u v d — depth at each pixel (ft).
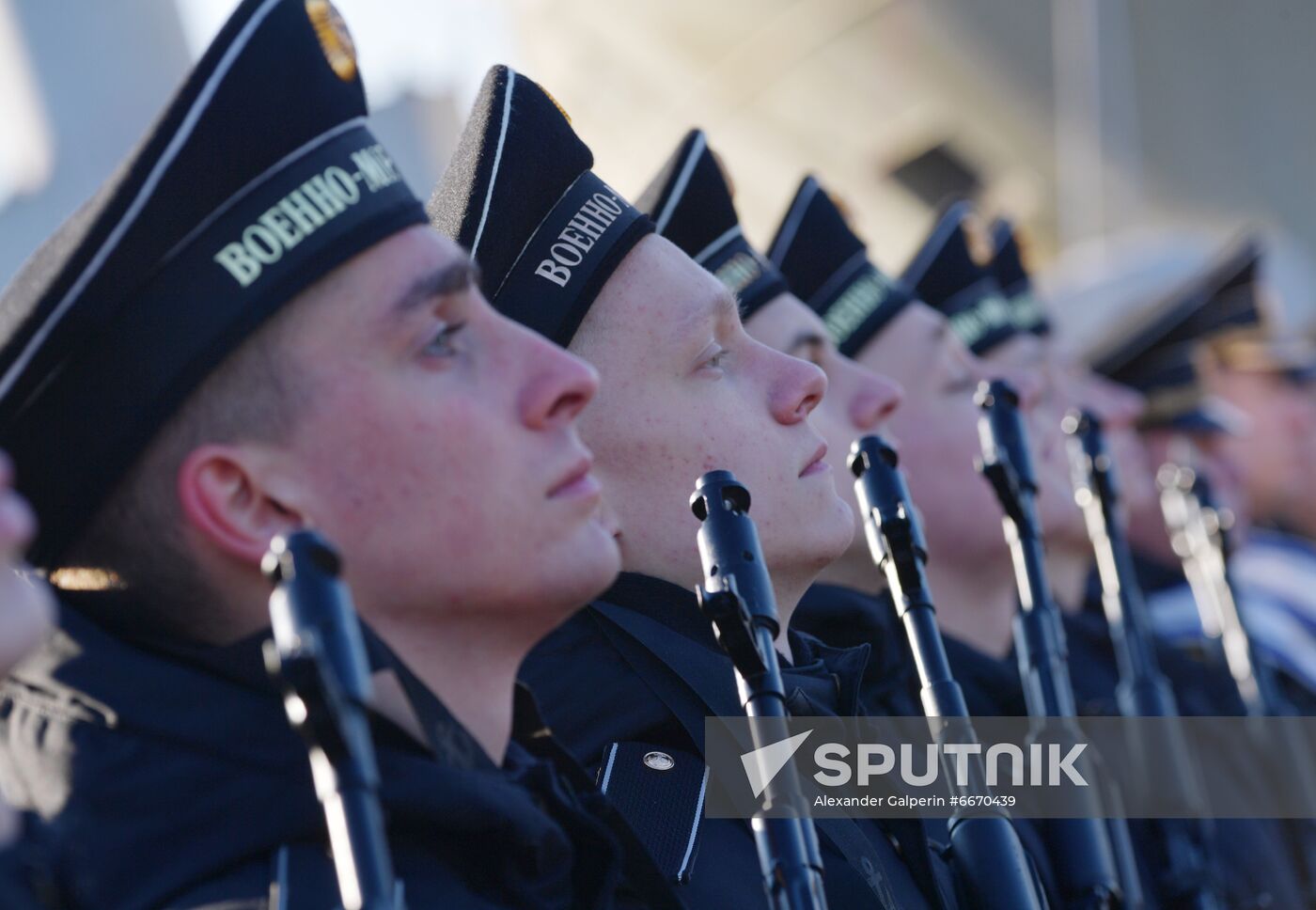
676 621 6.22
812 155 25.80
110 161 18.33
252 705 4.51
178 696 4.51
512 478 4.65
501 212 6.23
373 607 4.63
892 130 25.30
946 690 5.76
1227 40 23.89
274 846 4.40
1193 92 24.18
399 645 4.66
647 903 4.89
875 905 5.74
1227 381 15.92
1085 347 15.43
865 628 7.54
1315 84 23.81
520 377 4.75
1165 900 8.85
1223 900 9.62
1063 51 24.63
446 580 4.62
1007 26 24.47
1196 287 15.55
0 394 4.55
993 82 24.56
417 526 4.59
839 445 7.84
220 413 4.55
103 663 4.57
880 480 5.73
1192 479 10.18
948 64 24.45
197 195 4.53
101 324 4.50
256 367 4.56
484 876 4.59
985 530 9.23
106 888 4.33
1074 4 24.50
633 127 27.12
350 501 4.58
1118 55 24.45
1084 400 13.07
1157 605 13.56
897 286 9.48
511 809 4.55
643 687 6.04
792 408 6.36
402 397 4.60
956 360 9.47
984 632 9.34
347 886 3.64
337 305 4.60
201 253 4.54
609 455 6.25
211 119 4.54
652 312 6.31
